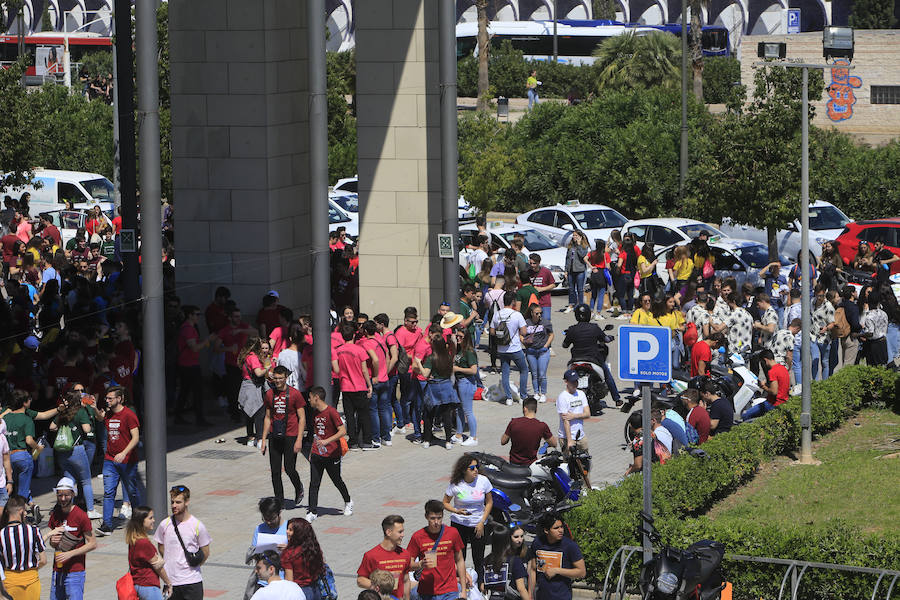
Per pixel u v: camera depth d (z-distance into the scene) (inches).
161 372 873.5
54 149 2529.5
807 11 4699.8
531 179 2399.1
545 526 634.8
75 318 1252.5
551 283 1416.1
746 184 1616.6
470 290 1327.5
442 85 1240.8
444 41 1237.1
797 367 1209.4
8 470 820.0
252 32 1245.1
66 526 671.1
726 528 731.4
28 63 1860.2
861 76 2805.1
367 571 638.5
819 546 707.4
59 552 669.3
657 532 654.5
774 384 1050.7
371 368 1056.8
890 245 1728.6
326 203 1080.2
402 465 1003.9
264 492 937.5
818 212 1902.1
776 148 1611.7
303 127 1309.1
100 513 888.9
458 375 1050.7
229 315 1146.7
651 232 1744.6
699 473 855.1
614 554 711.7
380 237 1365.7
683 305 1469.0
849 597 690.8
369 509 888.9
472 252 1520.7
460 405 1061.1
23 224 1809.8
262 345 1061.8
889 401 1178.6
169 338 1185.4
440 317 1057.5
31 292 1483.8
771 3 4731.8
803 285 995.3
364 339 1052.5
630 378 652.1
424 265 1354.6
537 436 818.8
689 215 2036.2
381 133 1352.1
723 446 911.0
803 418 1000.2
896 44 2768.2
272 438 891.4
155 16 862.5
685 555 629.6
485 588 685.3
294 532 633.6
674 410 972.6
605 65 3075.8
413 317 1103.6
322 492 935.0
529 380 1295.5
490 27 4141.2
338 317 1325.0
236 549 807.1
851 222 1782.7
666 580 616.4
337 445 860.6
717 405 975.0
